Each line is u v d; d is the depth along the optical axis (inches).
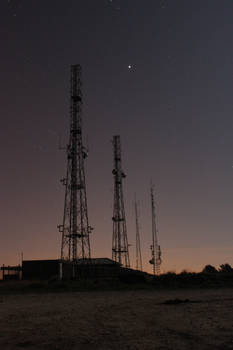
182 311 741.9
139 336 460.8
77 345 408.8
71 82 2158.0
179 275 1999.3
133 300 1051.3
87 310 792.3
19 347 403.9
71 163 2055.9
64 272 2310.5
